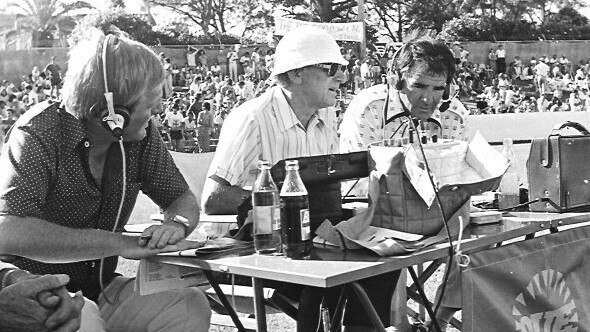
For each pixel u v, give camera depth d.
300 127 3.04
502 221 2.49
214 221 2.72
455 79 3.62
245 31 49.28
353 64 29.83
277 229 2.05
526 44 32.41
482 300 2.24
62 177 2.12
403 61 3.26
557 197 2.67
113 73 2.04
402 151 2.20
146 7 43.75
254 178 2.95
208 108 22.45
